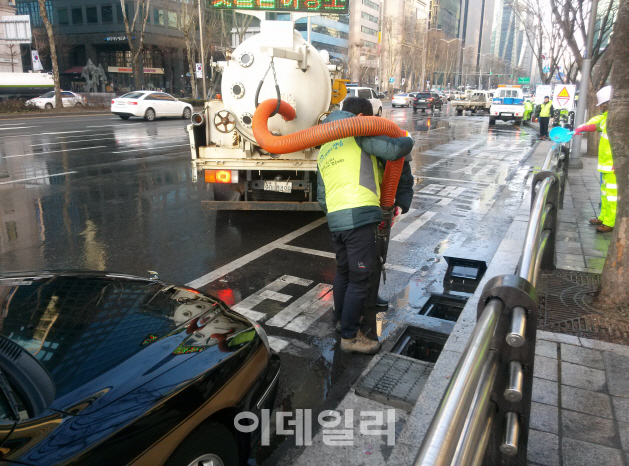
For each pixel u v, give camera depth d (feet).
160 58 198.39
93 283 8.22
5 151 44.29
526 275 6.72
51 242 20.35
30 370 5.99
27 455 5.00
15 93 120.67
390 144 10.71
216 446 6.78
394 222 24.76
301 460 8.60
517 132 79.77
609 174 20.51
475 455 4.08
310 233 22.43
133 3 176.96
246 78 20.07
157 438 5.89
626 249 12.99
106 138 55.67
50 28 101.14
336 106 24.67
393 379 10.92
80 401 5.76
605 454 8.07
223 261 18.61
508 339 5.40
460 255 19.74
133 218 24.14
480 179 37.09
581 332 12.16
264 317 14.10
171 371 6.68
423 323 13.98
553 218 15.53
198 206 26.81
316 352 12.28
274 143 11.34
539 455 8.02
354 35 336.49
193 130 21.11
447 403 3.98
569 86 58.34
